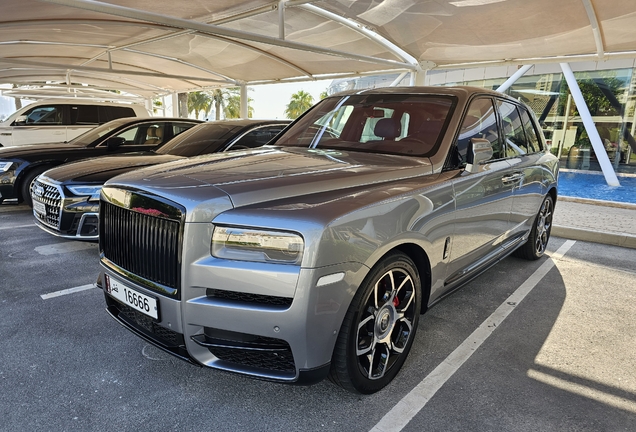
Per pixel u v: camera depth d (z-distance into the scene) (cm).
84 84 1844
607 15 645
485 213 343
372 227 225
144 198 227
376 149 333
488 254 374
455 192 295
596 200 970
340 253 209
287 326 203
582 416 238
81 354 290
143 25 879
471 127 346
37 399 242
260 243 205
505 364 290
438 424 229
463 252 319
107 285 264
